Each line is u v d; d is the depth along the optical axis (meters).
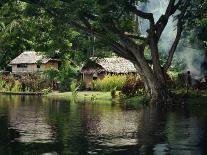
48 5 33.75
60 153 14.66
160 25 37.78
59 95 60.28
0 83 74.38
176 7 38.16
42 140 17.41
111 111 31.55
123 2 32.62
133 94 45.84
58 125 22.58
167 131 20.02
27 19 42.38
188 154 14.52
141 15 36.47
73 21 36.41
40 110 32.94
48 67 82.44
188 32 51.56
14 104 40.88
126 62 72.62
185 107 33.97
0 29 59.00
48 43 43.75
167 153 14.63
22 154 14.50
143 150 15.20
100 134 19.09
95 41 40.59
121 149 15.35
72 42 42.16
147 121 24.34
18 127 21.69
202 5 38.50
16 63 86.81
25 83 71.62
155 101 37.62
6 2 37.72
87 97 53.16
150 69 37.91
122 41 36.84
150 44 37.66
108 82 62.03
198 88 46.53
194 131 19.98
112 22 35.31
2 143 16.69
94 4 31.55
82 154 14.46
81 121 24.55
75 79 70.00
